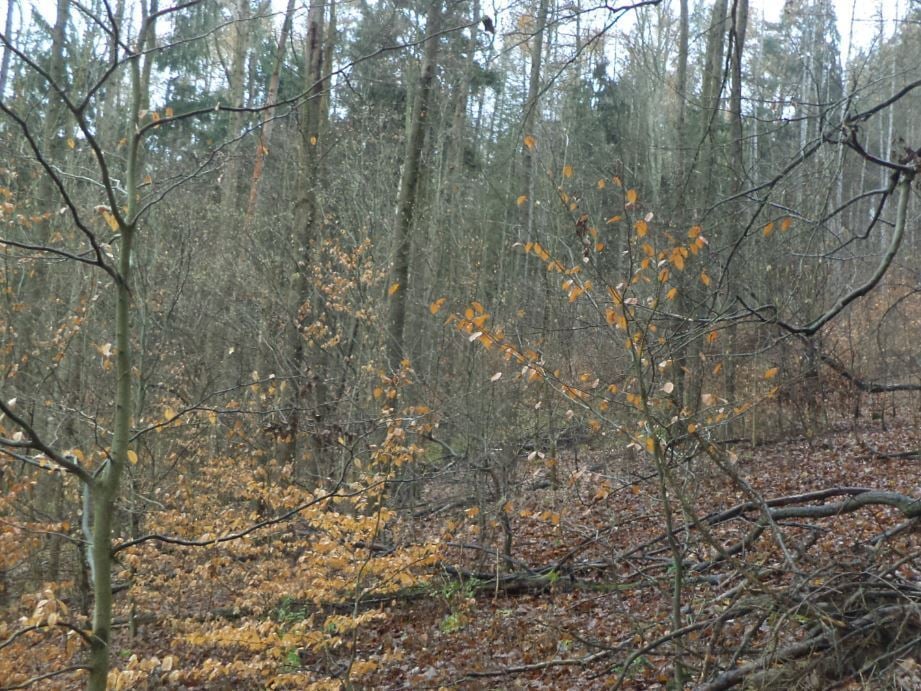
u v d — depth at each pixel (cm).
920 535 686
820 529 679
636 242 508
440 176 1549
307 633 616
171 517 798
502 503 898
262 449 927
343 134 1252
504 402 970
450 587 833
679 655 520
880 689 437
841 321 1183
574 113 1280
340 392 1039
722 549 494
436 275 1289
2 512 706
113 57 340
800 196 643
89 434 824
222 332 1129
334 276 1105
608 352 852
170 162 973
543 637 728
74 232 902
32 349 912
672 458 594
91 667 370
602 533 801
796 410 1316
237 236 1180
